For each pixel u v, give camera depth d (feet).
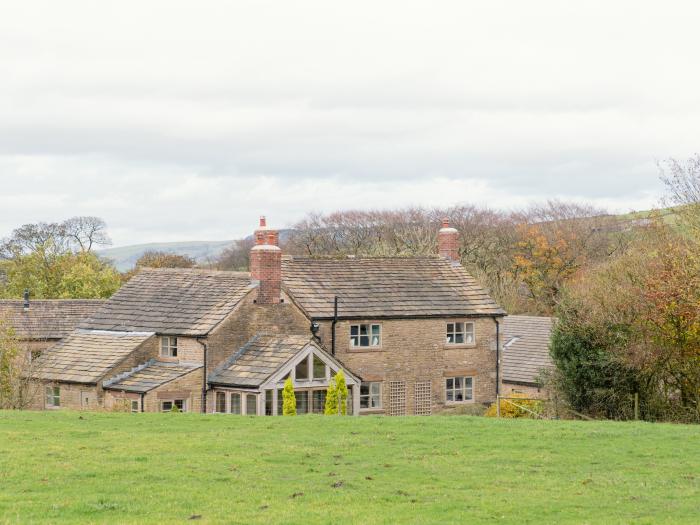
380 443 92.89
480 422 107.65
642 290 132.26
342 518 63.31
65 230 351.05
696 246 136.15
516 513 66.08
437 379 169.27
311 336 153.28
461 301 175.01
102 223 365.40
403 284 174.50
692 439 96.58
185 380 146.20
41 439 92.12
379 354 163.94
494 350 175.83
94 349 157.07
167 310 160.86
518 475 78.84
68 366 154.20
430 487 73.77
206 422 107.45
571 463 84.48
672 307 126.52
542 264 312.09
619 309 134.51
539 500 69.82
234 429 101.91
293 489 72.08
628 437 97.50
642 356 129.39
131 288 173.37
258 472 77.97
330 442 92.79
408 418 111.65
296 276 167.32
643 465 83.82
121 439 92.94
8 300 202.90
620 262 144.97
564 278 304.30
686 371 132.16
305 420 108.99
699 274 128.16
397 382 165.17
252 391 142.20
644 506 68.59
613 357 132.57
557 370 141.90
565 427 103.81
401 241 350.84
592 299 137.90
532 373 183.62
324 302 162.71
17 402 143.84
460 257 330.95
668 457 87.45
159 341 155.94
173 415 113.91
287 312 157.99
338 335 160.97
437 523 62.28
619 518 64.80
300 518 63.05
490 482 76.07
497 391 175.73
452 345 171.22
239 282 159.22
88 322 168.35
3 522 60.34
